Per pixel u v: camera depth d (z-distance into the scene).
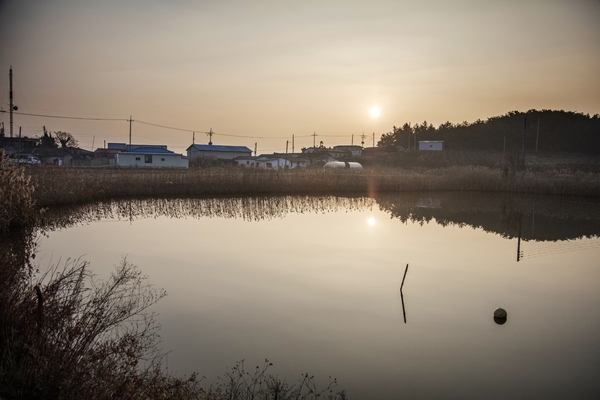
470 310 9.19
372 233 17.52
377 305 9.37
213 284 10.53
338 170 44.38
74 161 64.50
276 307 9.09
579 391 6.14
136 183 29.34
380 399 5.79
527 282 11.19
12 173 16.98
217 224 19.33
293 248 14.60
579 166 53.56
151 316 8.31
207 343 7.25
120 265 11.91
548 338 7.89
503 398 5.92
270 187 32.97
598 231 18.67
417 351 7.26
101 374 5.03
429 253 14.20
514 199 31.22
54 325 5.25
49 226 17.84
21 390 4.27
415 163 68.75
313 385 6.05
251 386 5.92
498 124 93.38
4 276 5.76
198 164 60.78
